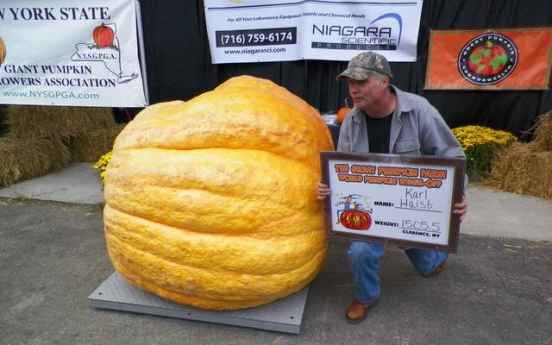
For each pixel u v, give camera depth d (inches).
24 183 199.8
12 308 98.7
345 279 110.1
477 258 119.6
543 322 91.3
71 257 124.5
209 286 79.9
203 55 215.3
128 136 83.5
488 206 157.2
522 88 186.9
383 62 76.7
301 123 85.7
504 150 179.2
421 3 182.7
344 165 76.7
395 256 121.9
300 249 81.4
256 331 89.0
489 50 185.8
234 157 77.9
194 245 77.1
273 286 81.5
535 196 167.2
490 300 99.6
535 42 179.9
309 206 83.1
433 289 104.4
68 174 215.9
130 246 81.2
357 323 91.1
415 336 87.2
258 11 196.1
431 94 201.0
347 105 196.9
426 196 73.6
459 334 87.6
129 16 166.1
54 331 90.0
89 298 95.3
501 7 181.2
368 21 188.1
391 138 83.5
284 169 80.6
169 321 92.7
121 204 80.2
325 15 188.5
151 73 222.2
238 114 79.5
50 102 182.7
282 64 209.3
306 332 88.6
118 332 89.4
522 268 114.2
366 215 79.2
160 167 77.2
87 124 238.4
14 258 124.0
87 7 166.6
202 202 75.4
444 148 82.5
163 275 80.9
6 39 175.6
